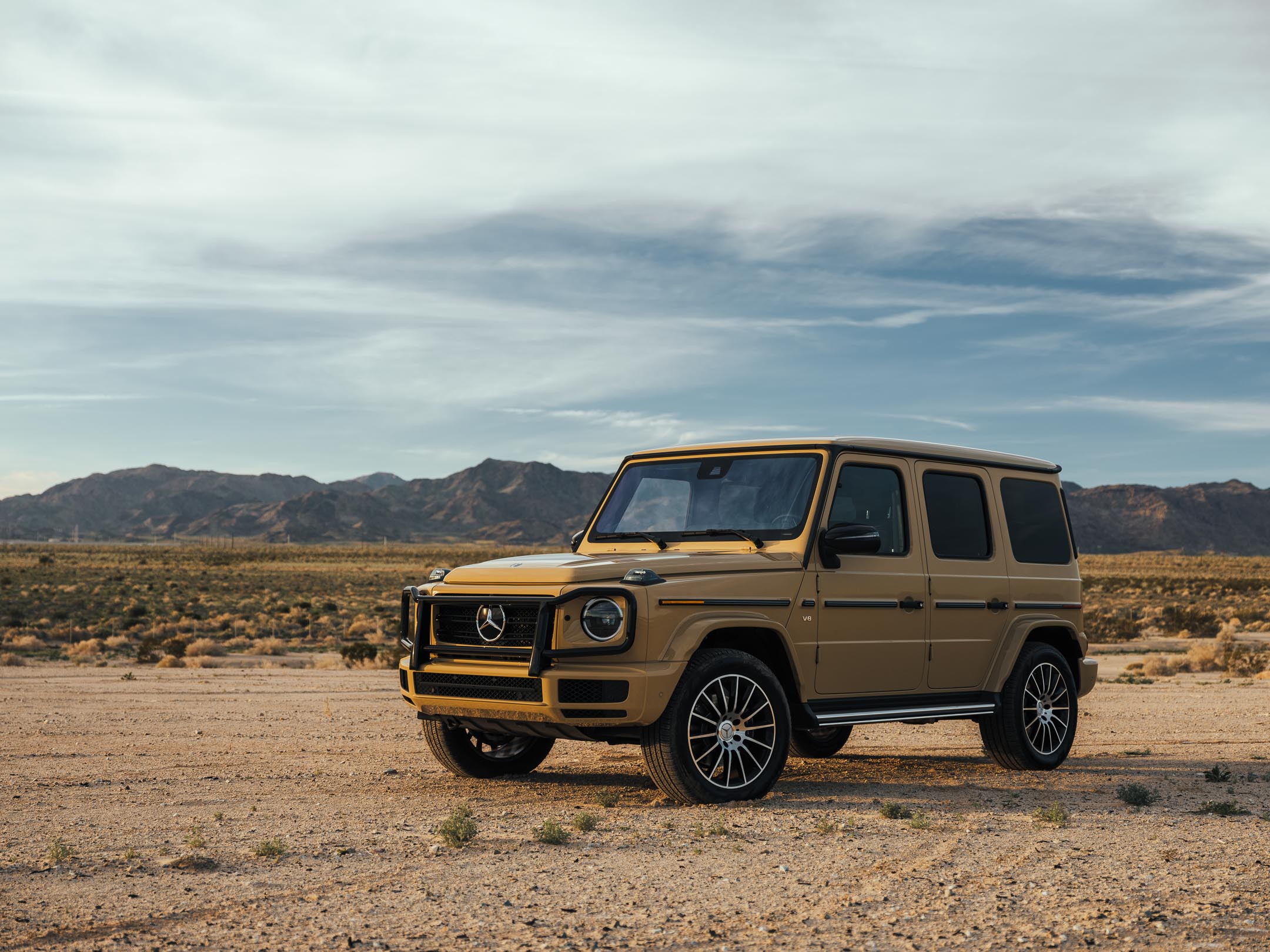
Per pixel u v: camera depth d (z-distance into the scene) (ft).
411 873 19.15
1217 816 24.84
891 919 16.53
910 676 29.43
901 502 29.73
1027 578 32.86
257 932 15.74
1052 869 19.63
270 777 30.73
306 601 234.58
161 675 81.46
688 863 19.92
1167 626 173.88
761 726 26.05
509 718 25.34
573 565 25.07
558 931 15.81
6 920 16.35
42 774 31.40
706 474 29.32
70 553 622.13
